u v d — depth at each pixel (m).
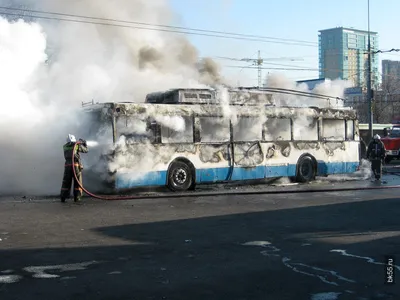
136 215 11.23
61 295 5.58
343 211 11.75
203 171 16.78
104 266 6.80
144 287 5.87
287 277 6.27
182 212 11.66
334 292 5.66
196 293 5.65
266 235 8.91
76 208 12.41
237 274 6.41
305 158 19.48
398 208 12.23
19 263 6.96
